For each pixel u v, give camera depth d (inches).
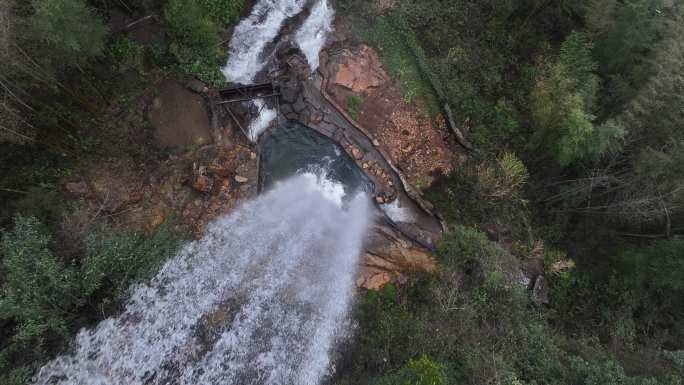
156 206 728.3
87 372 616.1
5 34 532.1
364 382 629.3
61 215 649.0
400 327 684.1
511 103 933.8
